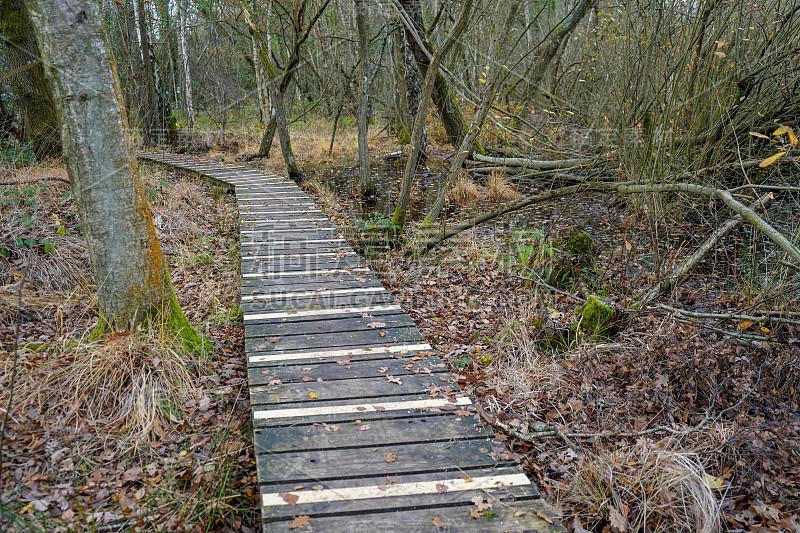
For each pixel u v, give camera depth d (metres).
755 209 6.47
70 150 3.69
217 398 3.97
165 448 3.43
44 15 3.38
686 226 7.74
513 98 15.07
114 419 3.55
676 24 7.21
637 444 3.42
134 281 4.01
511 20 10.01
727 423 3.66
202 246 7.74
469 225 7.87
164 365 3.87
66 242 6.20
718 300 5.74
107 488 3.06
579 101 12.42
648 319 5.05
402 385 3.71
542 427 3.70
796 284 5.20
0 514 2.67
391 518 2.55
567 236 8.20
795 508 3.03
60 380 3.66
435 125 18.19
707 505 2.94
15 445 3.18
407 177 8.02
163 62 21.92
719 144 7.25
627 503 3.03
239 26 19.91
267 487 2.73
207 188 11.70
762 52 7.48
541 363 4.56
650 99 7.95
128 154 3.86
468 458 2.99
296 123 21.58
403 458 2.97
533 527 2.50
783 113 7.88
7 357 3.86
